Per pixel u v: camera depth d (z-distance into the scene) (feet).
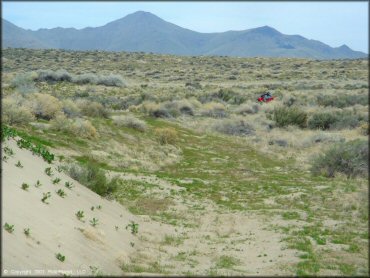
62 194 38.17
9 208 29.22
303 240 39.22
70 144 76.28
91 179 50.34
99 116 102.68
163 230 45.75
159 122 114.73
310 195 57.00
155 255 36.45
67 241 30.45
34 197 33.63
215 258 35.96
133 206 54.90
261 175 75.05
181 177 73.26
